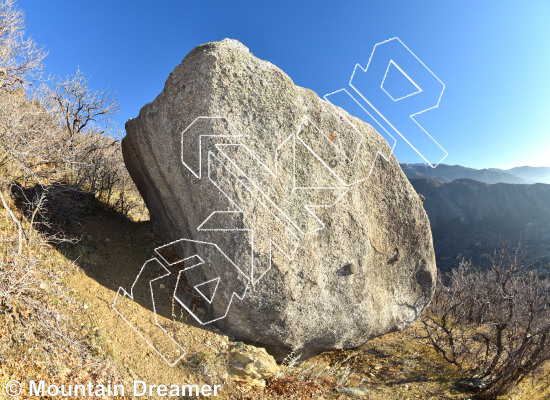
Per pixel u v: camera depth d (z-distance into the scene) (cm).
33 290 356
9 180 495
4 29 619
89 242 514
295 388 419
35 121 568
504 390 470
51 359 331
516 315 527
